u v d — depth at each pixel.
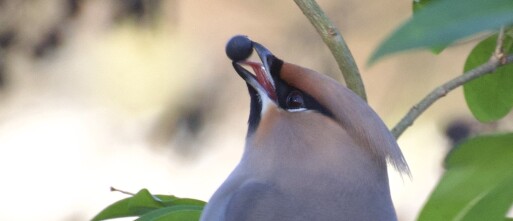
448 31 1.99
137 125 14.42
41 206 14.15
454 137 10.16
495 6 2.04
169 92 14.38
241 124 14.21
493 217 3.30
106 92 14.29
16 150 14.43
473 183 3.36
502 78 4.82
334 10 14.02
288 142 4.79
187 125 14.24
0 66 13.11
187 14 14.59
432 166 12.98
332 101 4.70
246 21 14.40
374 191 4.52
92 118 14.52
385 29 13.85
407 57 13.51
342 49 4.56
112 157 14.43
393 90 13.51
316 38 13.92
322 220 4.53
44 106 14.20
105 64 13.85
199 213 4.48
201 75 14.38
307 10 4.54
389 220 4.50
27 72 13.43
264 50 4.97
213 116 14.27
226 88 14.36
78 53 13.62
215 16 14.62
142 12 13.38
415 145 13.09
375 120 4.60
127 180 14.17
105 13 13.29
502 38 4.35
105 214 4.73
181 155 14.20
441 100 12.77
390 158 4.52
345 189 4.54
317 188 4.59
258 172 4.84
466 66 4.94
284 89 4.90
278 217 4.59
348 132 4.63
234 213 4.64
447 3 2.04
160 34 13.88
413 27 2.00
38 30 13.02
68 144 14.38
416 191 13.05
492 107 4.89
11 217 14.03
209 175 13.96
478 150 3.36
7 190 14.24
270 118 4.92
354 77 4.63
